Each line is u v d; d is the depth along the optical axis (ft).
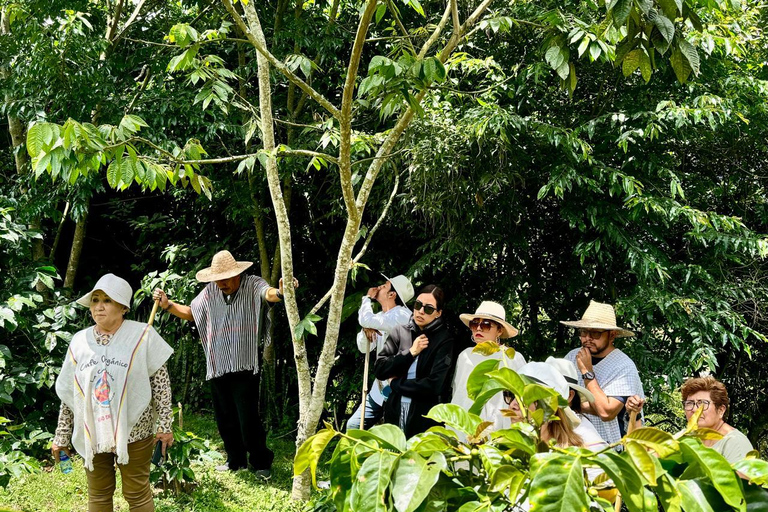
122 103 19.51
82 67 18.72
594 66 17.53
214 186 20.70
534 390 5.84
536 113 18.35
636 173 18.20
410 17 19.92
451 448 5.66
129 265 26.37
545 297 19.97
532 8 17.29
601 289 19.29
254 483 16.47
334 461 5.68
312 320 14.38
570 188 16.65
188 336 23.24
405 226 20.26
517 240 18.85
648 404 18.22
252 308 16.12
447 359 13.67
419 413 13.85
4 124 23.34
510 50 18.86
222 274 15.66
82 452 12.42
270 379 22.04
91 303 12.53
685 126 17.90
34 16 18.63
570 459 4.73
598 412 12.30
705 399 10.36
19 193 21.08
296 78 11.58
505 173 17.21
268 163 14.15
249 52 19.61
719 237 17.40
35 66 18.19
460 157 16.98
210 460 16.34
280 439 20.99
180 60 12.35
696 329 17.35
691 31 15.51
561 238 19.63
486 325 13.19
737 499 4.75
